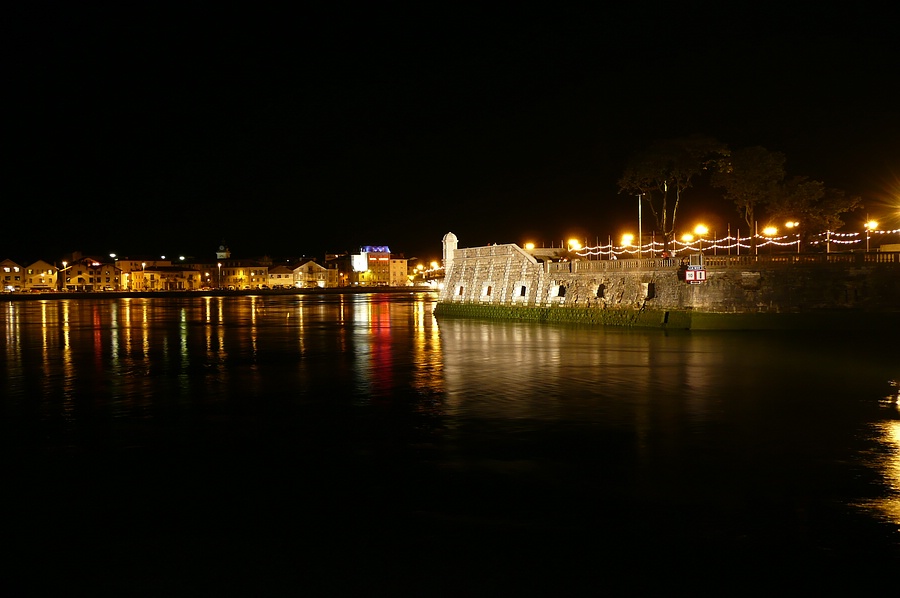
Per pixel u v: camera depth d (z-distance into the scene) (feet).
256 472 74.95
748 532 57.31
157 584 49.83
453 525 59.31
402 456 80.38
